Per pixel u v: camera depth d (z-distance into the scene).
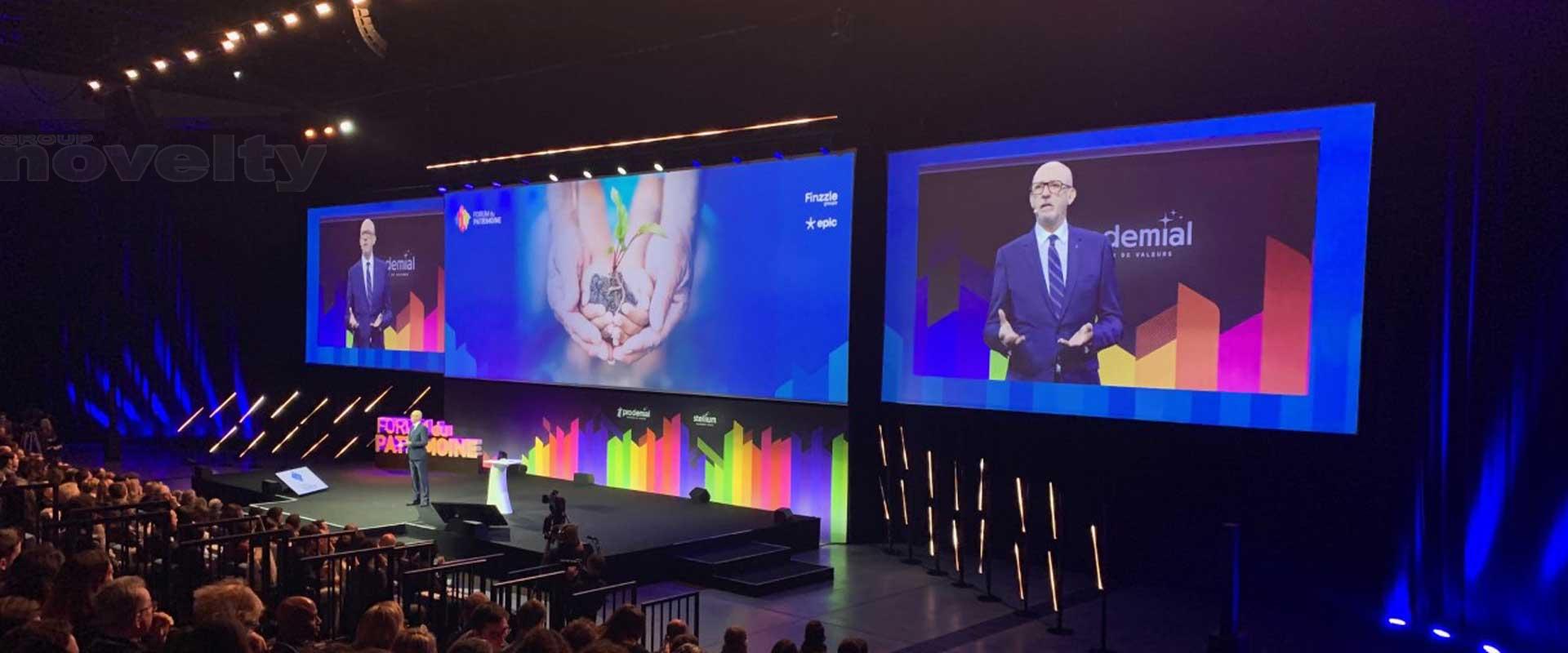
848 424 15.61
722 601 12.58
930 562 14.55
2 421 20.86
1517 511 10.24
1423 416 11.21
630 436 18.27
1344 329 11.63
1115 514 13.66
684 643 6.43
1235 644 10.13
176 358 25.38
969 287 14.55
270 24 15.40
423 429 16.45
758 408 16.64
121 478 11.98
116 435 23.08
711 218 17.22
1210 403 12.54
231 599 5.11
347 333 23.20
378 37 14.85
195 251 24.86
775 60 16.39
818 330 15.94
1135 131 13.12
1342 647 10.84
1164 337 12.87
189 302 25.14
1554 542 9.89
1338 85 11.77
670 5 15.49
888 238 15.38
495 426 20.30
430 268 21.56
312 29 15.24
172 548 9.13
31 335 24.48
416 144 21.88
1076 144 13.60
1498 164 10.42
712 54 16.88
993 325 14.32
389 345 22.36
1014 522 14.48
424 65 19.03
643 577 13.25
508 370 20.11
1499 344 10.41
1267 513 12.48
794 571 13.53
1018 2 14.16
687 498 17.41
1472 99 10.70
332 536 9.76
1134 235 13.11
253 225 24.53
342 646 5.47
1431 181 11.12
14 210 23.61
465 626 7.04
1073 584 13.38
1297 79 12.12
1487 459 10.53
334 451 23.86
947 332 14.77
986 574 13.40
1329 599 12.02
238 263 24.77
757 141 16.36
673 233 17.70
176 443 25.05
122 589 4.62
